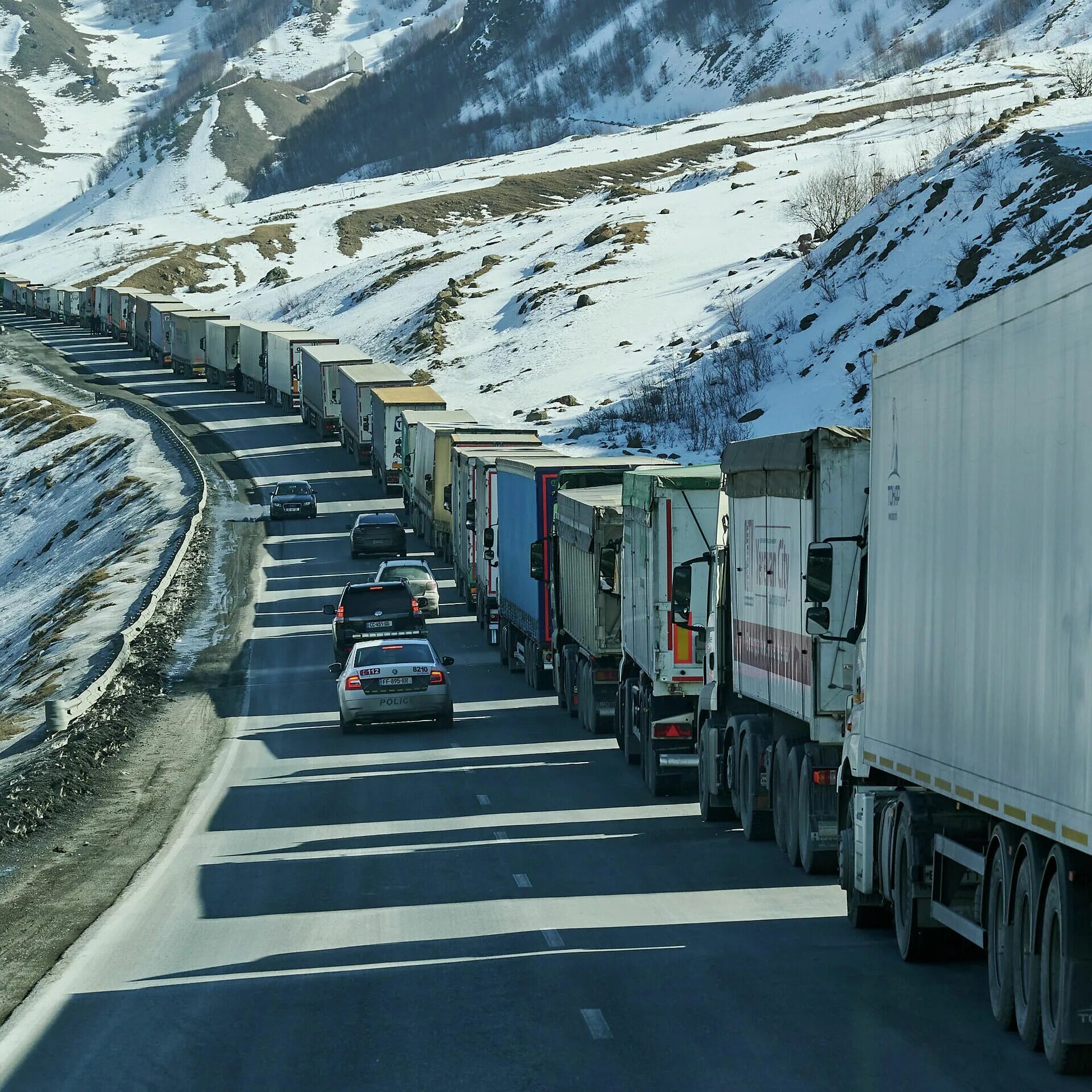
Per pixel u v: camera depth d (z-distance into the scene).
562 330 170.62
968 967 20.84
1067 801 15.04
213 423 162.62
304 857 30.31
